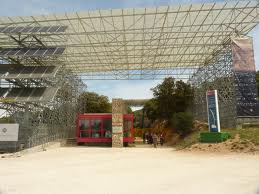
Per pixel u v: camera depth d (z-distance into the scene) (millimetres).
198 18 27625
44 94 29641
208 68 37031
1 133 24859
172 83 40406
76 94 41812
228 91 30828
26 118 28656
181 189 8531
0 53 30906
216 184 9242
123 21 28047
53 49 30906
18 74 30344
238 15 27156
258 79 40844
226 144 21359
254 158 16750
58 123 33656
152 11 26312
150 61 39219
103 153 22625
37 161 17188
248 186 8867
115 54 36125
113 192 8195
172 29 29344
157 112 41562
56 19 28312
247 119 27781
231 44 29219
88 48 33969
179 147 25672
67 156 20250
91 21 28203
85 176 11164
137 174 11523
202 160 16438
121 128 31922
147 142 39406
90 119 34188
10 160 18000
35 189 8758
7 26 30469
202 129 31641
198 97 40219
